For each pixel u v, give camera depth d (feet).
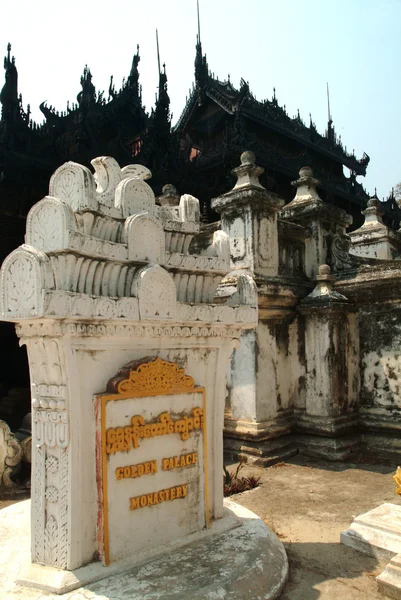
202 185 61.11
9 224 47.24
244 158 26.43
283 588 12.00
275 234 26.68
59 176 12.35
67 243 10.50
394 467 22.99
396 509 15.30
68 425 10.81
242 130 74.33
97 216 11.94
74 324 10.57
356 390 26.63
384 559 13.57
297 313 26.86
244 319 14.28
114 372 11.79
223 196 26.37
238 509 15.14
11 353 49.55
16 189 45.83
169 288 12.26
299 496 19.21
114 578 10.63
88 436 11.16
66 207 10.64
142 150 56.39
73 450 10.82
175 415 12.62
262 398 24.91
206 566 11.25
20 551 12.09
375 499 18.74
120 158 51.65
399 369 25.13
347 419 25.50
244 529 13.47
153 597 9.91
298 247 28.76
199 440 13.12
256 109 86.74
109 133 65.05
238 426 25.02
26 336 11.27
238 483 20.13
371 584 12.38
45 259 10.25
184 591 10.15
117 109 65.82
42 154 45.62
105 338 11.33
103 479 11.02
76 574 10.47
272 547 12.78
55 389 10.98
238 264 25.90
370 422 25.57
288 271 27.81
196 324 13.10
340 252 29.25
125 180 12.98
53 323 10.38
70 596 9.92
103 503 10.98
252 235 25.35
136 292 11.67
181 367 13.23
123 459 11.46
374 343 26.25
